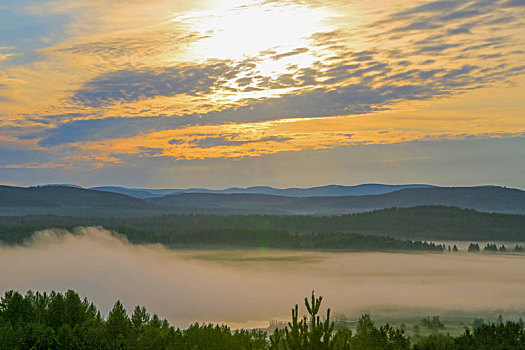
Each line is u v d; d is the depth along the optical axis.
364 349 14.78
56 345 16.20
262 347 14.73
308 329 9.50
